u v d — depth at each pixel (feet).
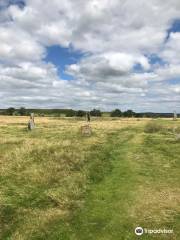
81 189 41.75
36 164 55.26
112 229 29.73
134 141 93.66
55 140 88.99
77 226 30.30
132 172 51.98
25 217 32.12
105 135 109.40
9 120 231.50
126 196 39.11
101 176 49.19
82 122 206.80
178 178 48.11
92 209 34.68
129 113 396.57
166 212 33.86
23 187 42.11
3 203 35.55
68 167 53.57
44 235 28.25
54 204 36.04
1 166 52.70
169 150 74.54
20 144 79.46
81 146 76.74
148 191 41.27
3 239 27.45
